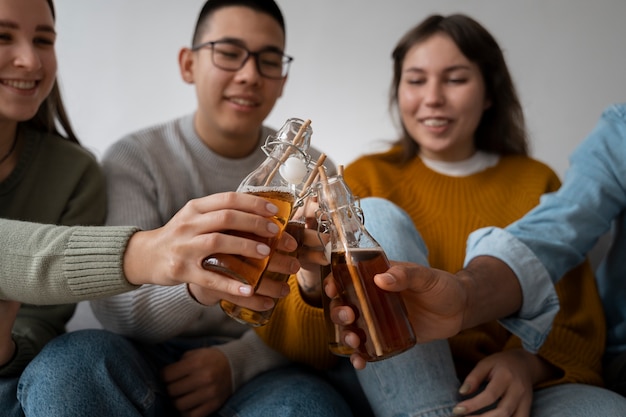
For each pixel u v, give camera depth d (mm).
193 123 1631
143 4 2324
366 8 2406
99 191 1428
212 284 827
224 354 1237
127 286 915
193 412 1161
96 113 2312
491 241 1154
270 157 882
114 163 1510
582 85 2350
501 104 1661
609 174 1319
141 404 1038
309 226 995
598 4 2336
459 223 1519
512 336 1320
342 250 836
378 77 2404
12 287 959
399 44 1662
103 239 915
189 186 1574
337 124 2414
